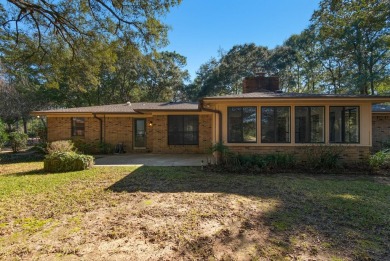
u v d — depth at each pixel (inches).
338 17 584.7
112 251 111.3
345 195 199.9
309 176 279.6
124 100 1144.8
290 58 1189.1
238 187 227.6
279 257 105.8
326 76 979.9
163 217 151.7
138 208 168.6
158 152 515.5
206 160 401.4
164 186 231.6
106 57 388.5
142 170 315.0
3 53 379.6
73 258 105.7
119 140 544.1
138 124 553.0
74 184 239.5
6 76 633.6
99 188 223.3
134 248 114.0
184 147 511.8
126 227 136.7
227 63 1302.9
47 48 382.0
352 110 335.6
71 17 334.3
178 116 514.6
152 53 366.9
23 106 852.6
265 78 475.8
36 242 120.3
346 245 116.4
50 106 1034.1
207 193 206.8
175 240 121.5
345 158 331.0
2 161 430.9
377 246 115.6
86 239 122.8
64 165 313.7
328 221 145.4
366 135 331.3
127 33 347.3
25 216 154.6
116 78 1075.3
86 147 522.9
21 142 573.3
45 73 420.2
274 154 330.6
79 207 170.9
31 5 291.6
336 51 797.9
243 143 345.7
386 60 698.2
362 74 721.0
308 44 979.9
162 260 104.0
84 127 543.5
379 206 172.2
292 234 128.0
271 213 158.6
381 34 659.4
